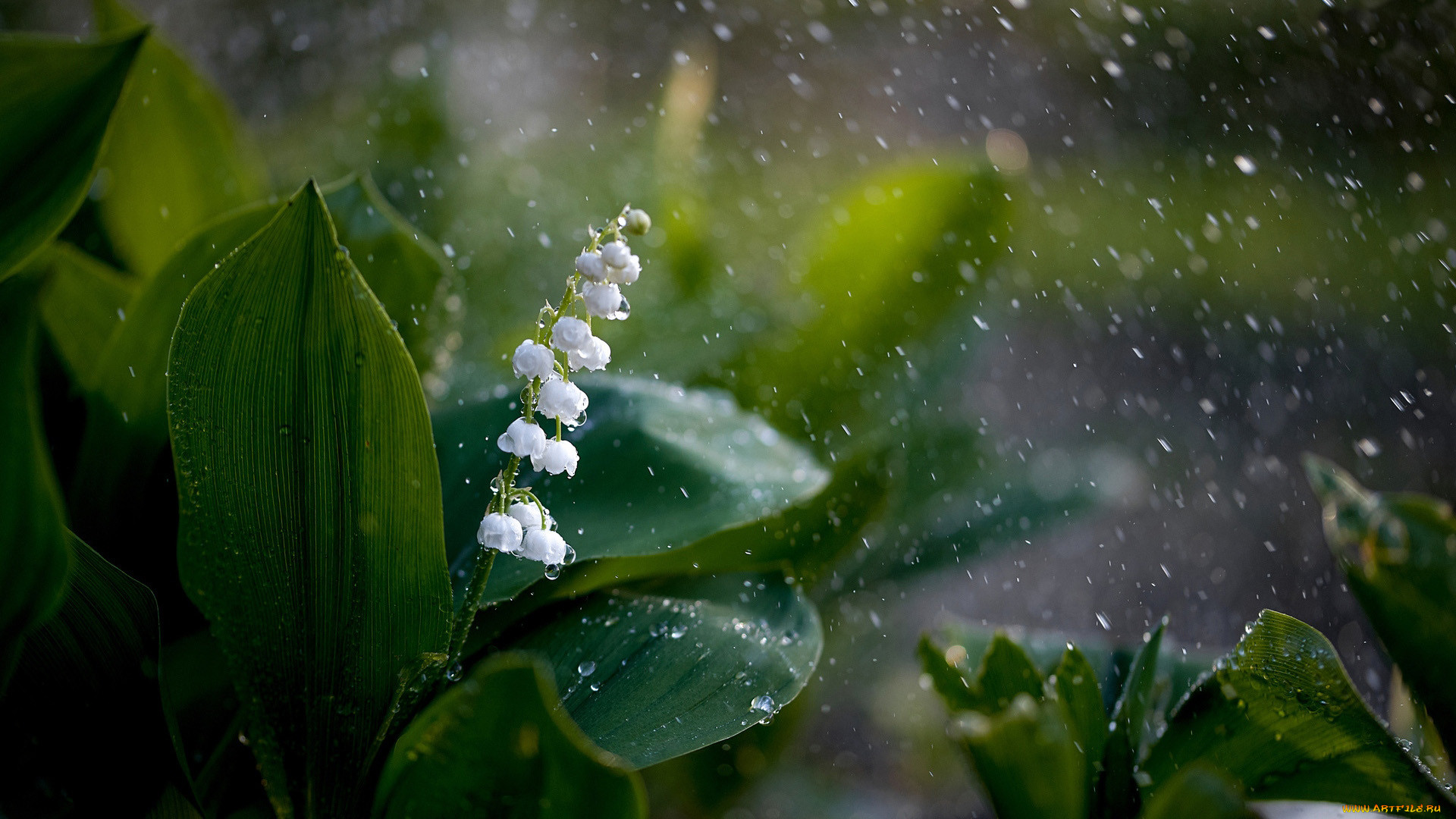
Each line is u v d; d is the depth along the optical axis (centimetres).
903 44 283
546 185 108
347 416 54
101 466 62
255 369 54
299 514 55
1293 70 245
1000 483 93
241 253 53
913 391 99
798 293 95
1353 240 233
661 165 112
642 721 60
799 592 67
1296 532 171
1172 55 271
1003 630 63
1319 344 217
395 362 54
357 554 56
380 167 101
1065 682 61
